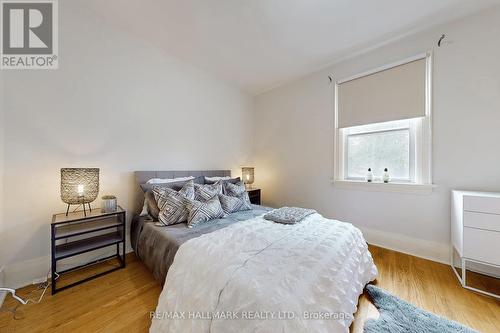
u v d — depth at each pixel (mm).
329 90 2855
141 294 1522
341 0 1716
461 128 1908
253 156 3961
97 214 1768
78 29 1897
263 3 1763
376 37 2213
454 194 1835
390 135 2410
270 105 3678
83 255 1945
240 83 3443
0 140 1540
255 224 1723
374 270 1670
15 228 1619
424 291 1561
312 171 3061
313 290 945
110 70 2115
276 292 864
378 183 2393
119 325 1234
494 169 1771
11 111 1592
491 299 1459
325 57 2627
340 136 2793
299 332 768
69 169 1688
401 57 2230
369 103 2465
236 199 2383
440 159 2020
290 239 1371
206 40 2326
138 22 2062
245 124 3791
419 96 2117
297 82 3260
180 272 1204
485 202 1520
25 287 1599
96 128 2033
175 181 2424
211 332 895
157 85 2506
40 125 1721
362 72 2523
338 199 2771
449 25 1951
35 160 1701
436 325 1200
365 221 2533
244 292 890
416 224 2170
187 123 2857
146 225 1900
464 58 1884
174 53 2605
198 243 1346
